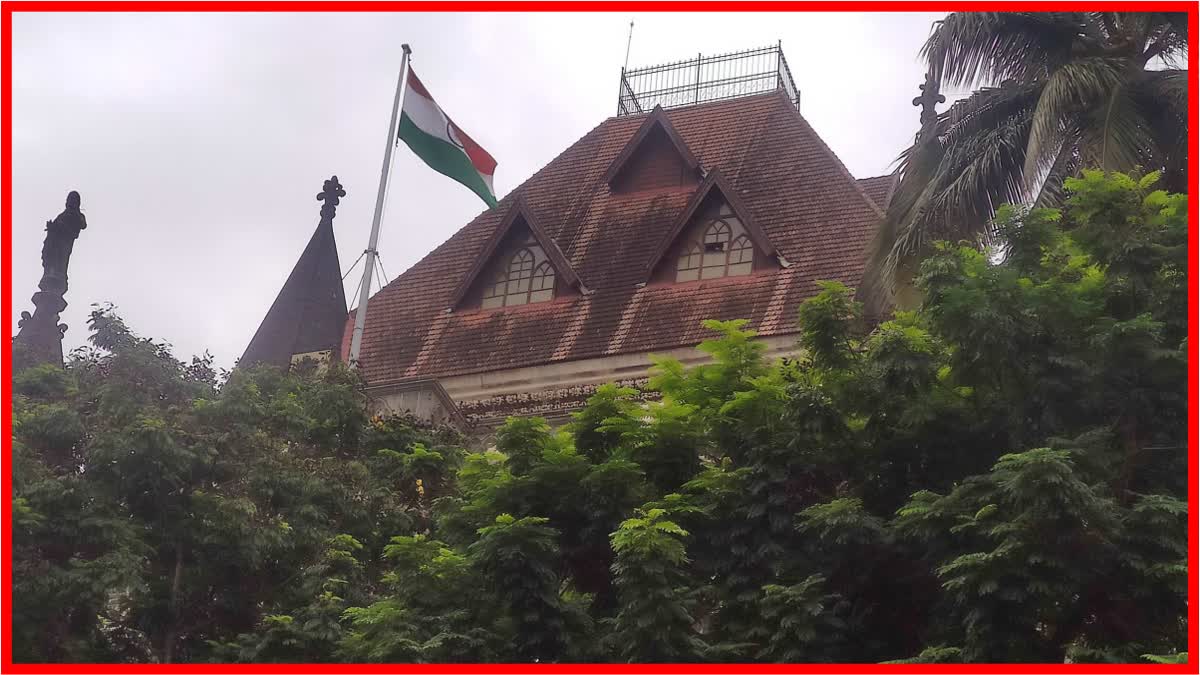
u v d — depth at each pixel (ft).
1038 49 89.92
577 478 57.26
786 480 55.21
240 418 76.59
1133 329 52.95
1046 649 49.24
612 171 132.16
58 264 102.47
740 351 60.39
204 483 73.92
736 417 57.77
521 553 53.67
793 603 51.19
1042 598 48.16
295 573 74.08
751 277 118.21
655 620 50.85
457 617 55.52
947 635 50.75
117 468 71.51
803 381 58.75
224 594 73.00
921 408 55.01
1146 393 52.60
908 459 55.47
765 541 54.19
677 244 122.83
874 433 55.93
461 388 120.26
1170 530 48.65
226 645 68.64
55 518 69.36
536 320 122.83
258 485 74.33
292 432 80.12
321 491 75.92
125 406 74.33
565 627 53.42
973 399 55.47
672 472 57.88
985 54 90.43
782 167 126.82
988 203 86.69
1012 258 58.39
